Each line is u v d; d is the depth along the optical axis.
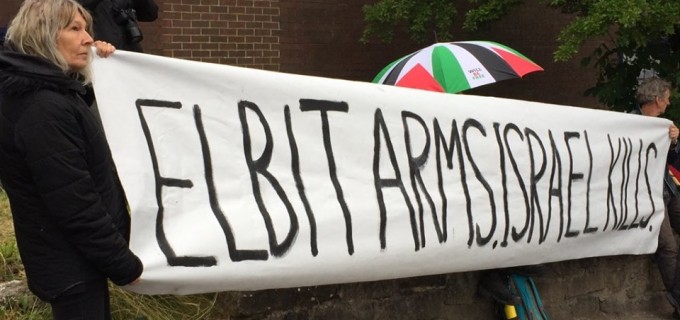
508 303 4.59
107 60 2.93
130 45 4.07
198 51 7.61
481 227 4.21
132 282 2.66
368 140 3.75
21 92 2.38
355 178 3.67
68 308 2.56
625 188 5.30
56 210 2.39
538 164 4.60
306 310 3.93
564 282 5.22
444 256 4.02
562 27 10.02
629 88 7.21
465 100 4.27
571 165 4.84
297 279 3.40
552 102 10.12
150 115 3.02
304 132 3.51
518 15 9.59
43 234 2.49
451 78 4.95
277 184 3.37
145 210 2.93
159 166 3.01
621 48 7.14
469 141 4.23
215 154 3.19
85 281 2.54
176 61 3.10
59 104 2.40
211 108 3.20
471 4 8.65
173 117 3.08
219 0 7.69
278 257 3.30
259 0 7.95
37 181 2.39
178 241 2.99
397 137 3.88
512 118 4.52
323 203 3.50
